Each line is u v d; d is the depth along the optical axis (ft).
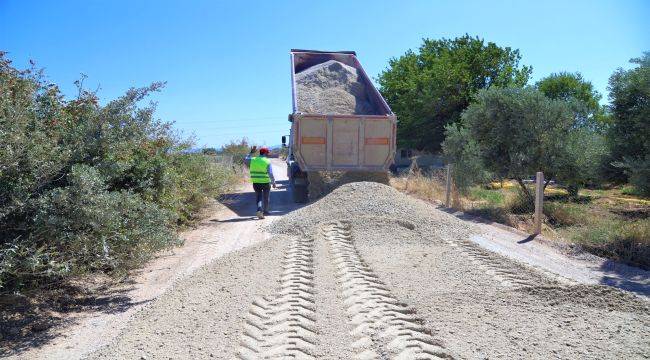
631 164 29.94
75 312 17.61
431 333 14.43
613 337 14.12
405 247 27.30
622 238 27.68
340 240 28.94
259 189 41.78
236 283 19.65
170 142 31.63
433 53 100.48
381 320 15.65
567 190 55.26
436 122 93.15
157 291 20.15
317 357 13.16
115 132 20.61
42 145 17.04
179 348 13.61
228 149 98.22
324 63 63.82
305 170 48.16
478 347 13.38
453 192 47.55
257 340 14.34
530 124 43.09
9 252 15.40
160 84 21.66
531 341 13.79
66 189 16.79
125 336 14.49
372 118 48.08
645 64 31.81
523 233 32.60
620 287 20.36
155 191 27.04
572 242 28.99
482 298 17.57
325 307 17.03
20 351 14.17
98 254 18.40
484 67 90.63
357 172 50.08
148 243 20.15
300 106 52.47
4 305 17.06
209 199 41.47
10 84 17.62
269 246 27.09
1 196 16.24
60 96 20.74
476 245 27.91
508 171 45.11
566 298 17.42
